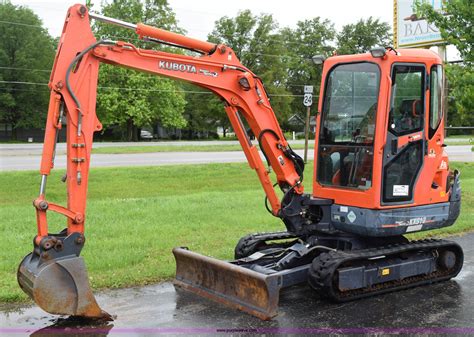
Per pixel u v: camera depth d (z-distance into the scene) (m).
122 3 51.56
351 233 6.93
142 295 6.66
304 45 71.44
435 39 18.30
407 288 7.04
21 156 28.33
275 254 7.04
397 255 6.99
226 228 9.95
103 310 6.11
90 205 12.05
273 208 6.99
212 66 6.48
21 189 16.12
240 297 6.21
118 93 48.94
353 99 6.76
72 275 5.54
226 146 38.41
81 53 5.68
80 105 5.72
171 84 51.72
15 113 55.38
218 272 6.46
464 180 18.02
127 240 8.84
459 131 63.38
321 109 7.13
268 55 63.97
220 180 19.06
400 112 6.61
